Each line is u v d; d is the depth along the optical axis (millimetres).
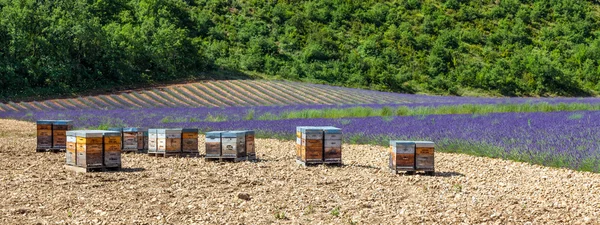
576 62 95625
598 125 23781
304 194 13789
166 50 75625
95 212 11680
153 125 34188
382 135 25125
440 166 18672
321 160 18891
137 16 89688
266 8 106375
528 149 19062
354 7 112188
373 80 84750
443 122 28344
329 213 11797
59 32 68812
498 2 120062
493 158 20047
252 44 91188
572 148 18625
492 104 43719
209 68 80062
